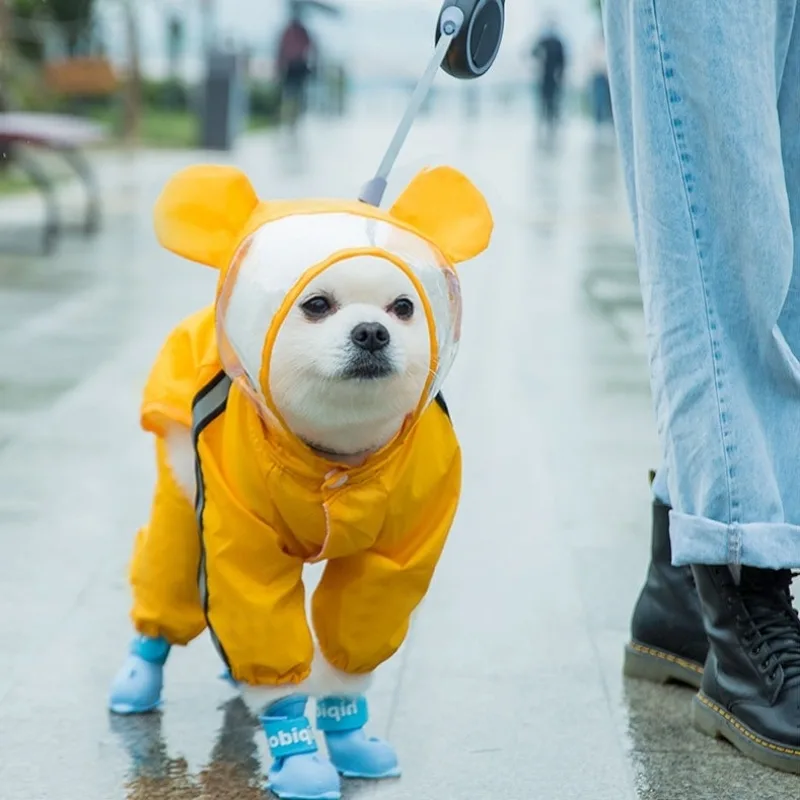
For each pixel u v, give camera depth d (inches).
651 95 166.7
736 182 163.8
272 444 143.9
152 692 178.9
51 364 374.9
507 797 158.6
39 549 236.8
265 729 159.5
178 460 163.8
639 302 486.9
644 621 190.5
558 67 1445.6
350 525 145.6
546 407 341.1
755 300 165.5
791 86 173.0
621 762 167.5
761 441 166.4
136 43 1137.4
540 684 188.9
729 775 164.6
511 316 459.5
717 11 162.2
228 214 146.0
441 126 1633.9
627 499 270.7
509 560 235.3
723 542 165.5
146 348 397.7
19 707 179.3
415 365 137.3
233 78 1090.1
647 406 344.2
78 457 291.7
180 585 171.5
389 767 163.0
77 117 1177.4
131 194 790.5
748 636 170.2
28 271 530.9
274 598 151.1
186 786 160.2
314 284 133.9
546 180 942.4
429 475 150.8
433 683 188.1
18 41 1027.3
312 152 1105.4
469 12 154.6
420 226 150.8
